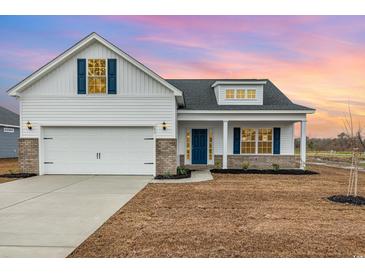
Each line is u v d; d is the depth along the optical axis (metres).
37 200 7.73
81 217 6.09
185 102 15.66
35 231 5.16
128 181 11.09
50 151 12.78
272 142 16.31
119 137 12.76
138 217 6.09
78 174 12.80
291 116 14.80
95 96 12.52
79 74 12.48
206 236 4.90
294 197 8.16
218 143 16.36
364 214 6.38
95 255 4.14
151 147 12.70
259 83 16.22
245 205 7.19
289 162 16.17
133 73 12.50
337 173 14.32
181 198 8.01
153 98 12.56
